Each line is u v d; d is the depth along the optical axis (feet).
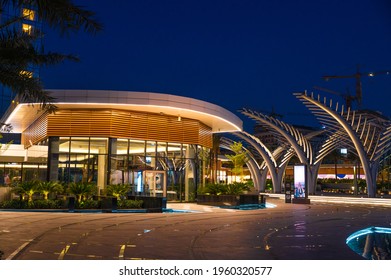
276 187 171.12
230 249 33.30
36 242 35.78
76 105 86.94
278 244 35.99
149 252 31.63
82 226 48.01
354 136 130.11
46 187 75.61
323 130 151.43
